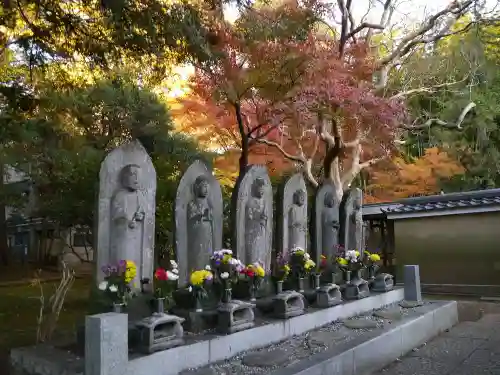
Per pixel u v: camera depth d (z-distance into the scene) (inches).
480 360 269.6
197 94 450.3
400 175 688.4
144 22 279.7
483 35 578.2
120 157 242.1
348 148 577.9
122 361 171.8
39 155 438.9
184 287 268.7
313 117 445.1
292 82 398.0
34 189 503.5
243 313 244.2
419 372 249.0
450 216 556.1
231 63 377.1
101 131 467.5
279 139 540.1
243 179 319.6
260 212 324.2
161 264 428.8
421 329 314.5
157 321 194.7
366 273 398.3
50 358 193.6
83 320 208.7
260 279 277.6
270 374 192.2
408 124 566.9
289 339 259.1
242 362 214.8
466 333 345.1
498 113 704.4
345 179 561.9
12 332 336.5
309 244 393.7
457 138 750.5
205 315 237.5
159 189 405.7
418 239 574.9
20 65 426.9
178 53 345.1
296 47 374.3
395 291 392.8
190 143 460.4
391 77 617.3
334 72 401.7
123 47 315.6
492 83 720.3
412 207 577.0
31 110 354.9
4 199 577.0
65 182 432.8
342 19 445.7
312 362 207.8
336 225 394.9
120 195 238.2
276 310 269.1
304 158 529.7
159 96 501.0
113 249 234.8
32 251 949.8
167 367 193.3
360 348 238.5
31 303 469.7
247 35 356.8
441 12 489.7
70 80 455.5
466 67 642.2
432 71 613.3
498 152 755.4
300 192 363.3
